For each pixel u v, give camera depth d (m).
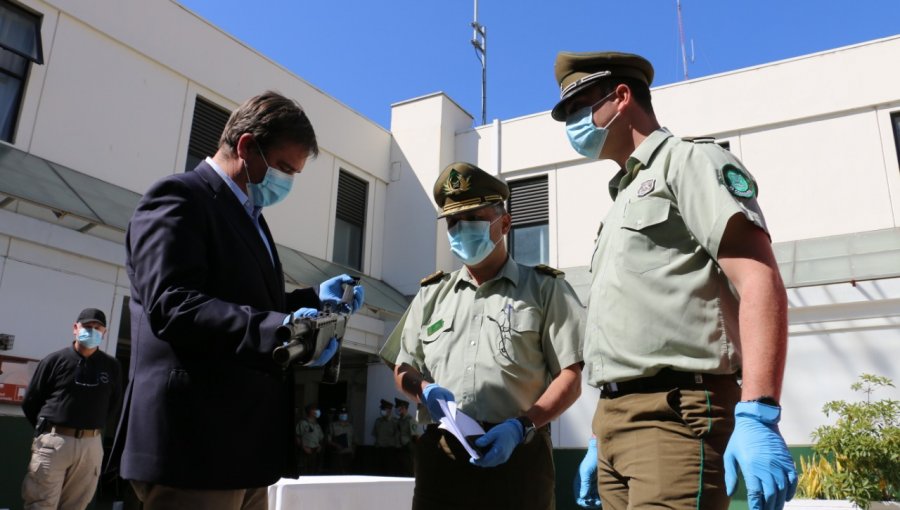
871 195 9.01
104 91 8.11
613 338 1.99
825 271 8.13
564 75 2.40
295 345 1.67
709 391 1.83
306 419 11.12
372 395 11.14
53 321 6.78
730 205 1.72
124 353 12.13
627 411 1.93
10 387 6.32
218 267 1.92
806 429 7.66
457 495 2.51
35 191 6.57
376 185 12.20
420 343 2.96
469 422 2.21
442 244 11.88
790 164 9.62
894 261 7.82
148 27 8.68
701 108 10.41
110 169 8.02
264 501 2.12
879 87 9.27
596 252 2.24
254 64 10.19
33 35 7.56
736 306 1.90
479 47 13.76
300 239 10.46
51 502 5.30
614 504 2.04
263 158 2.07
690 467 1.77
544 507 2.51
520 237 11.52
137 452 1.74
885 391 7.39
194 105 9.28
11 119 7.29
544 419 2.40
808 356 7.86
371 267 11.80
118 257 7.44
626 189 2.15
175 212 1.85
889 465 5.42
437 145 12.08
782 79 9.93
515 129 11.88
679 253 1.93
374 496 3.94
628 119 2.25
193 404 1.76
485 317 2.71
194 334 1.72
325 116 11.27
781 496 1.42
